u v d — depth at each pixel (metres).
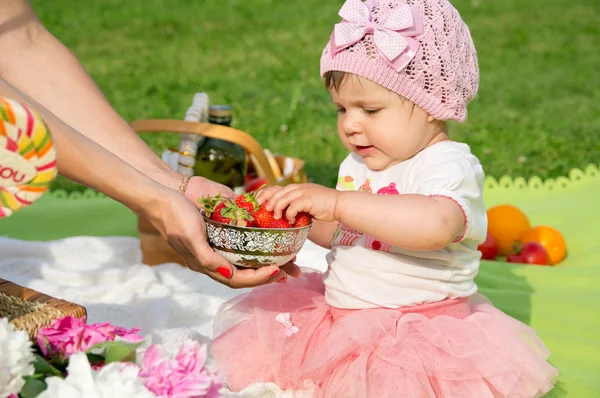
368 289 2.44
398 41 2.37
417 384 2.24
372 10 2.50
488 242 3.80
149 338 1.88
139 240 3.74
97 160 2.12
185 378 1.73
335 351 2.30
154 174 2.70
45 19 9.31
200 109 3.52
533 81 7.22
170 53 8.20
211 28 9.20
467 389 2.29
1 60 2.73
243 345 2.48
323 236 2.70
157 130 3.33
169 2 10.30
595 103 6.59
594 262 3.71
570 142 5.59
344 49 2.44
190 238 2.24
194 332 2.69
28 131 1.56
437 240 2.26
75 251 3.59
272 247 2.23
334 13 9.95
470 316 2.51
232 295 3.23
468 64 2.56
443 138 2.57
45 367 1.71
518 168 5.10
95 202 4.45
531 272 3.57
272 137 5.76
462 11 9.74
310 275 2.78
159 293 3.13
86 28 9.05
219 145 3.38
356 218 2.28
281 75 7.46
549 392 2.52
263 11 10.05
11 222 4.13
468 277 2.52
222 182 3.38
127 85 7.07
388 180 2.56
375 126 2.46
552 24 9.12
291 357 2.42
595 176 4.66
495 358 2.34
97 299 3.11
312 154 5.41
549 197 4.49
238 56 8.16
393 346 2.30
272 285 2.68
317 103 6.62
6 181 1.61
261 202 2.31
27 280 3.22
